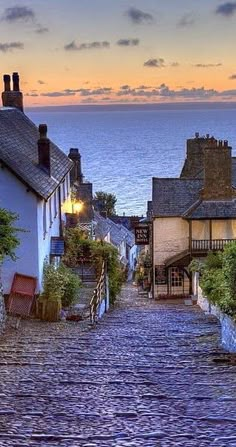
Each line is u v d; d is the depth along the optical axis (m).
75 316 24.31
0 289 21.45
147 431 8.98
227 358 15.52
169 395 11.43
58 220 33.06
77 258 32.56
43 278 26.06
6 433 8.88
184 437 8.62
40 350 16.86
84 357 15.88
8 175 25.25
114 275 33.34
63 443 8.38
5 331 20.94
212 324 23.91
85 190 48.56
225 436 8.62
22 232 25.52
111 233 65.81
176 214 39.94
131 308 32.91
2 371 13.74
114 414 10.04
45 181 27.72
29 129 36.75
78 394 11.58
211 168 39.19
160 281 40.38
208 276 23.94
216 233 39.53
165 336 20.45
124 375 13.51
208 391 11.66
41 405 10.66
